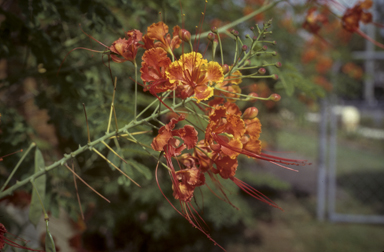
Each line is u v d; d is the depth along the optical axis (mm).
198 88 1267
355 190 9664
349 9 2248
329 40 6629
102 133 1810
